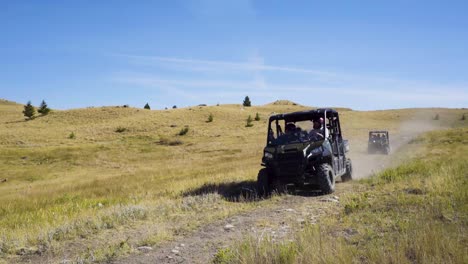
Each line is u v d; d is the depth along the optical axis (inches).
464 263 156.7
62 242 269.3
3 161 1736.0
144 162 1683.1
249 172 653.9
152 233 267.7
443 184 335.9
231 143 2210.9
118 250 235.1
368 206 292.5
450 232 199.5
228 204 366.3
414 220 231.1
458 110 3996.1
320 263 165.3
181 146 2241.6
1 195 904.3
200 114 3932.1
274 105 5290.4
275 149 407.8
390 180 430.3
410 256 173.5
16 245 265.7
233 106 4997.5
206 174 790.5
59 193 770.8
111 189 707.4
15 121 4045.3
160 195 496.4
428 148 1275.8
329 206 320.2
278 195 391.5
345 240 209.3
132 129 3240.7
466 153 941.2
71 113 4274.1
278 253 182.4
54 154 1888.5
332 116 457.1
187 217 319.3
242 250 192.4
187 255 217.2
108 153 1950.1
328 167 393.1
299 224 263.7
